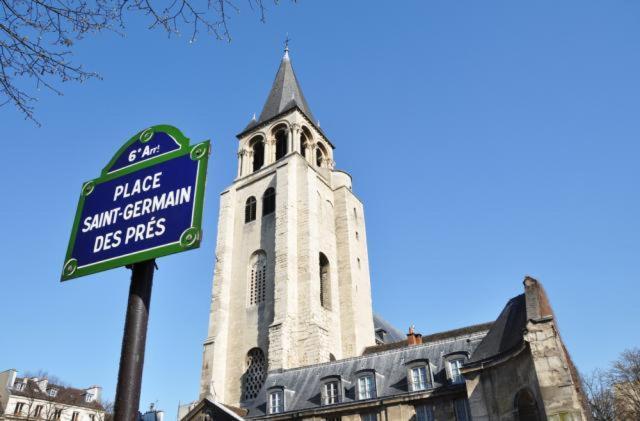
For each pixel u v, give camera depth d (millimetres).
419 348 32406
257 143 61625
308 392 34000
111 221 7633
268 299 47281
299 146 56688
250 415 34406
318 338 43344
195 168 7430
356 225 58625
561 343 21734
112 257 7234
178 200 7246
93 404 71812
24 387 66062
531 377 20969
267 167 56281
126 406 6035
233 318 48906
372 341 52375
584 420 19281
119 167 8227
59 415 66188
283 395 34062
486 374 24156
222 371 46219
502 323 25531
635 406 55250
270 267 48969
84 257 7500
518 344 21781
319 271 49062
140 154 8180
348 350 48688
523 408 21891
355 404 30219
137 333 6512
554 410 19312
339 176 60281
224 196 57281
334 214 57656
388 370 32094
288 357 42281
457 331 44375
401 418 28359
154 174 7758
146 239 7117
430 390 28156
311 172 54750
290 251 47844
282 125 59438
